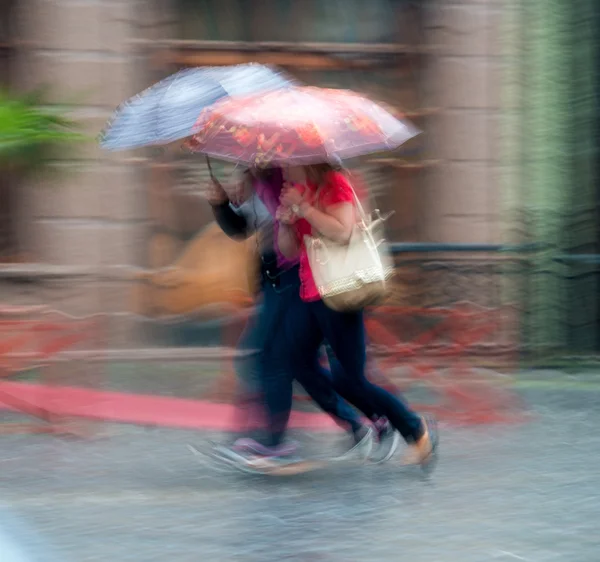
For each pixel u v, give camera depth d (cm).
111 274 2175
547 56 2230
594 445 1501
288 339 1295
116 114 1254
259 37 2277
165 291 2211
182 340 2200
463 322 1972
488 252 2120
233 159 1172
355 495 1233
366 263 1220
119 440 1516
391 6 2291
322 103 1195
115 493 1248
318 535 1086
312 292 1252
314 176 1222
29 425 1588
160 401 1770
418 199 2298
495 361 2059
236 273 2212
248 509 1180
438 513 1163
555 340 2145
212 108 1202
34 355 1681
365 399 1296
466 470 1352
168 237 2244
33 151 1194
